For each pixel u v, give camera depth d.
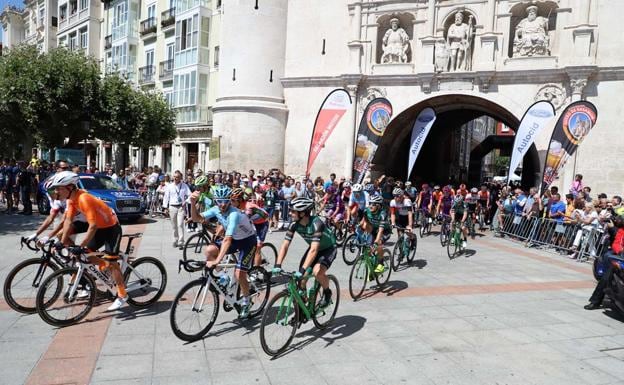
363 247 7.11
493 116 21.03
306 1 22.12
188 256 9.32
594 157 16.78
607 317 6.62
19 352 4.47
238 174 17.69
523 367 4.71
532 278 9.08
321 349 4.92
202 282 4.97
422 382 4.25
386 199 15.86
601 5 16.70
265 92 22.25
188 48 28.88
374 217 7.38
